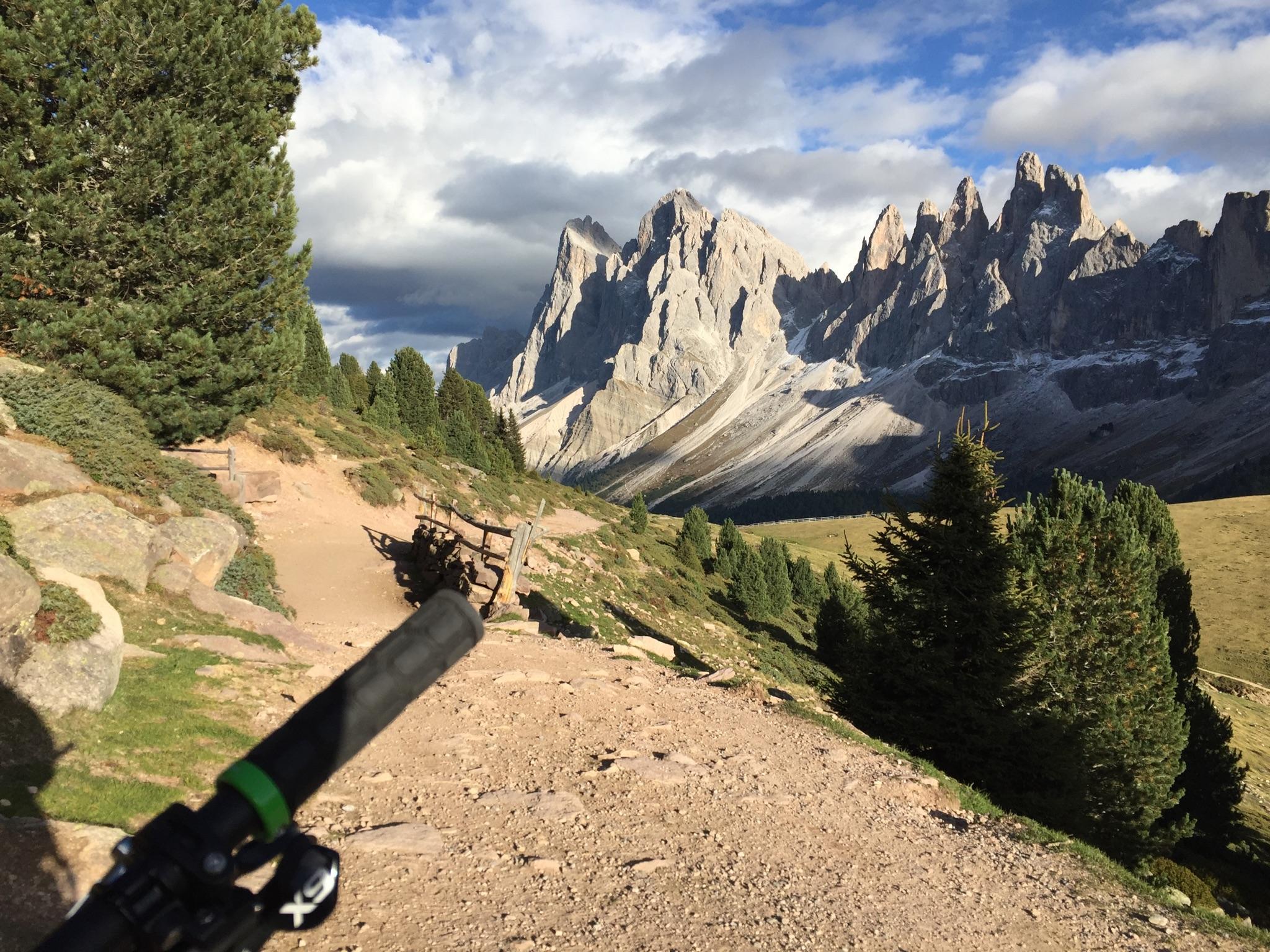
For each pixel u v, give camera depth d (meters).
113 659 10.05
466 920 7.39
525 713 14.55
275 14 22.25
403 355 94.06
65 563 13.58
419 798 10.12
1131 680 28.16
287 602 23.47
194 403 22.67
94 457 16.91
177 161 19.70
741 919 8.65
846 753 16.31
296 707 11.70
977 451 22.94
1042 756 21.30
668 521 160.50
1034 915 10.72
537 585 35.72
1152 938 10.75
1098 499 30.50
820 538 196.88
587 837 9.92
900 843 12.30
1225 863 36.78
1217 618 105.31
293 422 47.12
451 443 78.50
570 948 7.32
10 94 17.73
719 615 58.94
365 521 37.25
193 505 19.34
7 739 8.21
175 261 20.69
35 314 19.30
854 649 24.53
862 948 8.64
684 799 11.93
